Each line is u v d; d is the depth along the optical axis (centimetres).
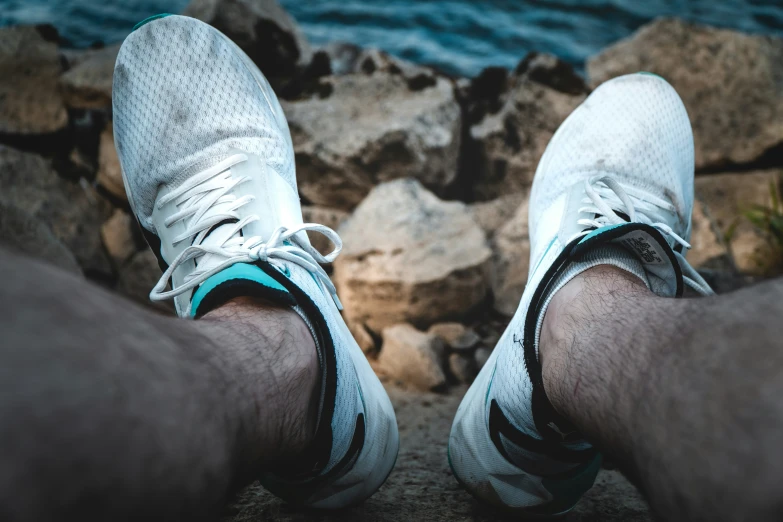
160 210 142
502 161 279
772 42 323
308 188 263
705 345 63
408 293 223
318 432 103
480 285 231
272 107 157
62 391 46
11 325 47
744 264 296
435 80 280
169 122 146
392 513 125
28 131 261
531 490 122
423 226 237
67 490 44
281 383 86
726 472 54
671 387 64
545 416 106
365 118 266
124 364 53
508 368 115
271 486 119
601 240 107
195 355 67
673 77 319
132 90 150
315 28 480
